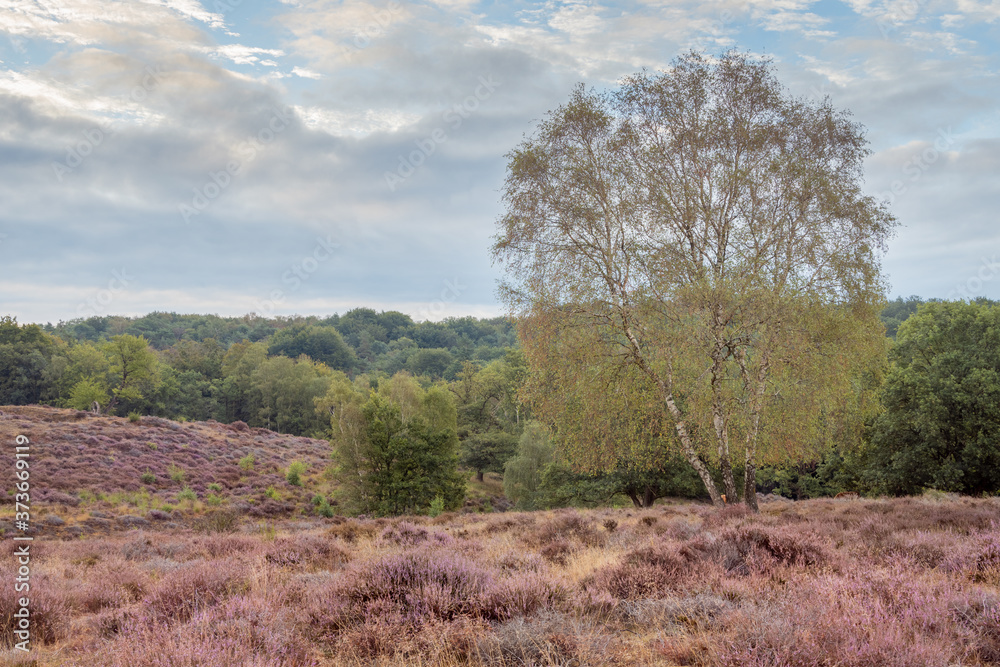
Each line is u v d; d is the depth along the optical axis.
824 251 14.94
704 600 5.38
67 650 5.31
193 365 119.88
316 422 96.38
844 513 13.95
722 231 15.80
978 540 7.71
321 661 4.53
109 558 11.87
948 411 27.52
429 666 4.36
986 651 4.06
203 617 5.05
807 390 15.19
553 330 16.33
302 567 9.02
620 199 16.03
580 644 4.37
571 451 17.42
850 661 3.61
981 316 29.94
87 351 94.12
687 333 14.61
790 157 15.32
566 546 9.99
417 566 6.23
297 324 188.50
